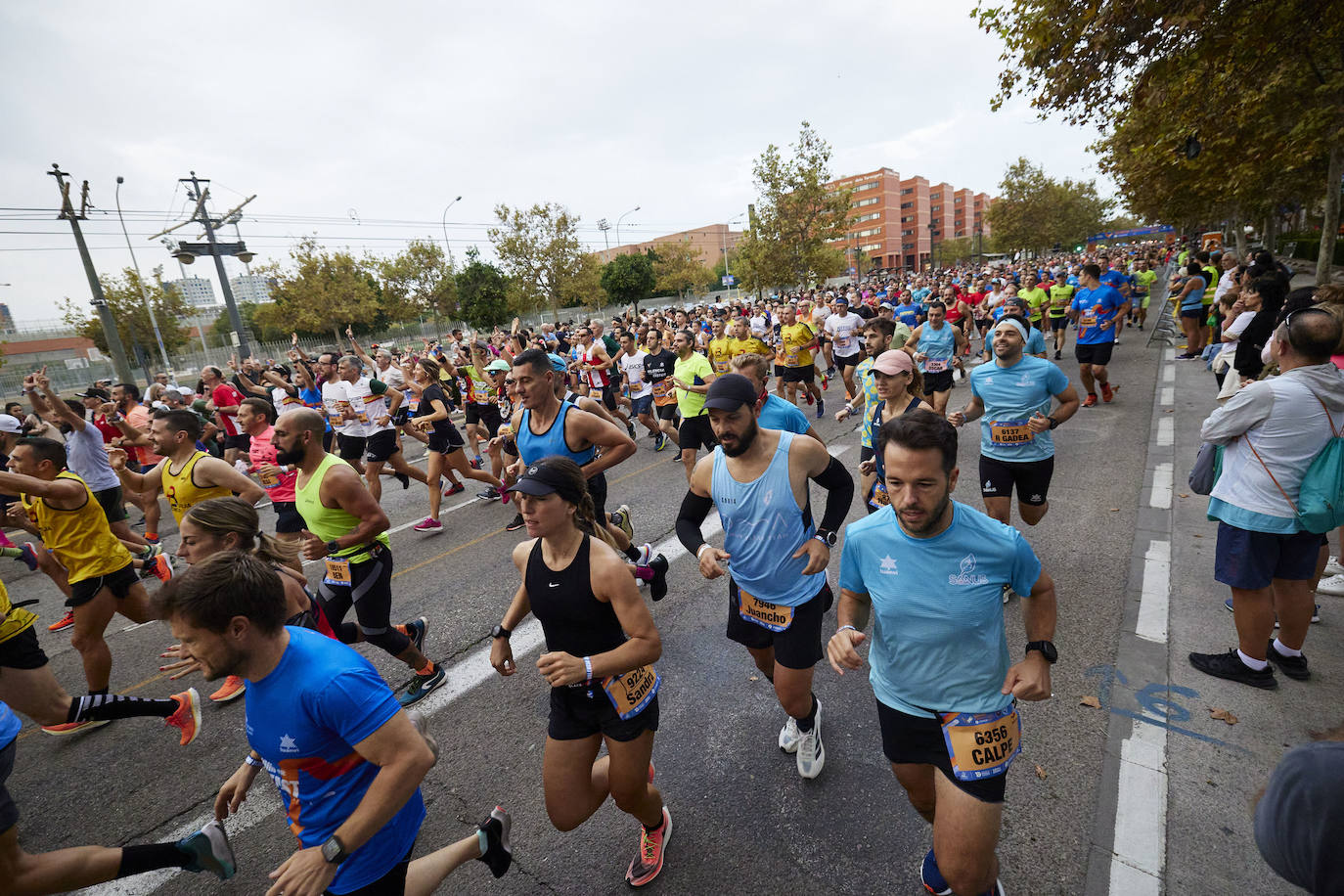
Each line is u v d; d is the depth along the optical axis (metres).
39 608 6.56
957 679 1.96
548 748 2.37
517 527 7.23
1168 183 18.53
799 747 3.04
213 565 1.63
